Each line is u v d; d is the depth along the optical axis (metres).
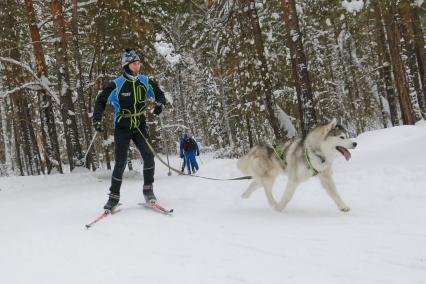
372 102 30.58
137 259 3.89
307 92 11.81
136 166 22.23
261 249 3.89
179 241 4.42
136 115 6.21
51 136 16.67
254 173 6.11
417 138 11.52
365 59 29.97
